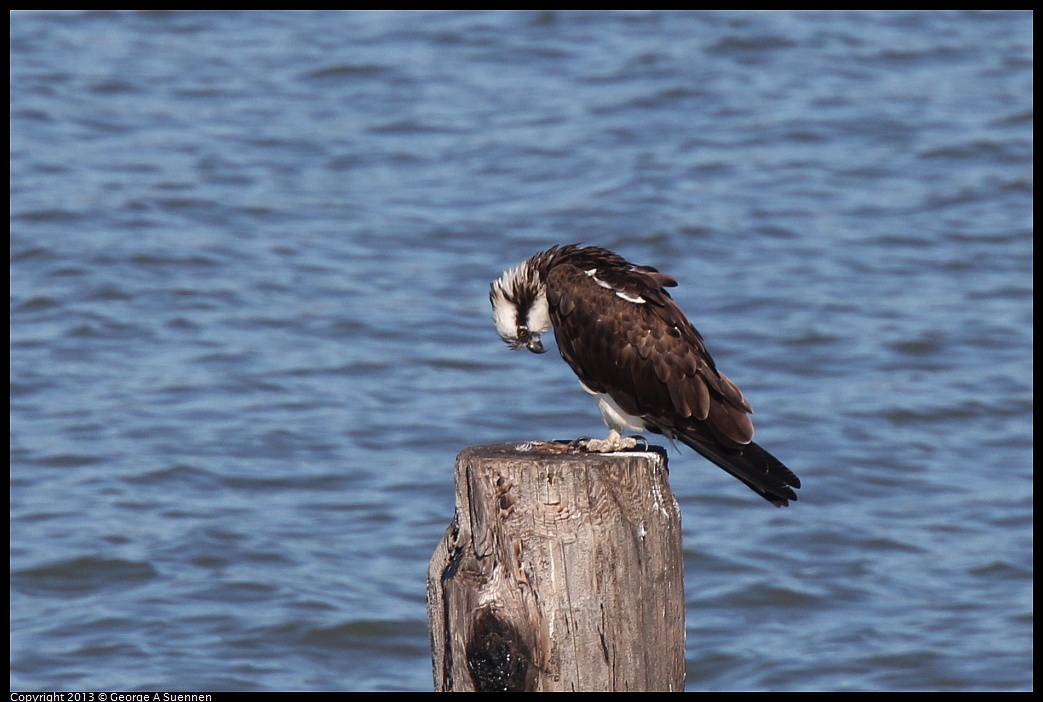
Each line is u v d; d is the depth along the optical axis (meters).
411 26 31.28
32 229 21.73
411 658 12.10
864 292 20.14
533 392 17.17
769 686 11.74
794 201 23.06
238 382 17.42
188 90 28.19
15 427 16.16
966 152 24.86
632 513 6.52
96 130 26.14
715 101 27.02
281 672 11.78
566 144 25.33
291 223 22.47
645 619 6.56
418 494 14.77
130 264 20.78
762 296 19.92
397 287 20.30
